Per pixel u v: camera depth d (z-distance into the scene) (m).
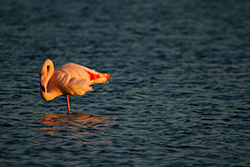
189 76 17.09
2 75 16.69
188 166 8.92
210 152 9.70
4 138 10.34
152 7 37.59
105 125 11.44
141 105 13.38
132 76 17.06
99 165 8.88
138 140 10.36
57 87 12.27
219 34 26.61
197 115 12.40
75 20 30.77
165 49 22.39
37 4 38.53
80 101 13.85
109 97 14.30
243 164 9.06
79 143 10.08
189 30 27.89
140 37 25.50
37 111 12.68
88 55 20.66
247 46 23.14
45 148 9.74
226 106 13.26
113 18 31.89
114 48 22.42
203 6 38.66
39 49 21.69
